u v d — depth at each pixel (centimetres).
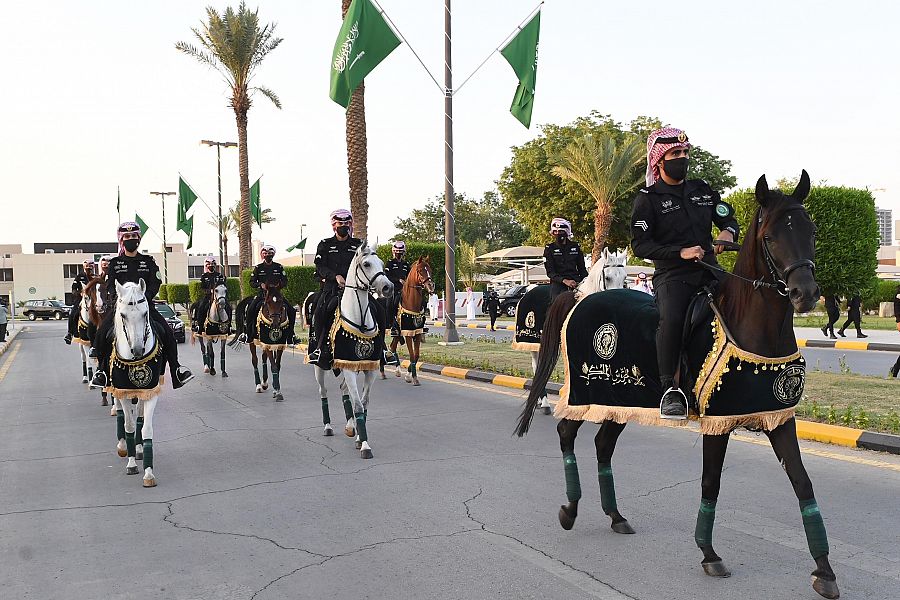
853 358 1689
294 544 564
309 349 970
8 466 845
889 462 754
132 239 862
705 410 467
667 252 483
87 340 1538
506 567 507
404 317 1462
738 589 461
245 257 3912
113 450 926
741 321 454
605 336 542
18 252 9906
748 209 2592
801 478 443
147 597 473
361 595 466
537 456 833
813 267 415
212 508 664
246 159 3888
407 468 791
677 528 579
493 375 1444
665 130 510
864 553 512
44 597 476
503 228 8069
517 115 1931
